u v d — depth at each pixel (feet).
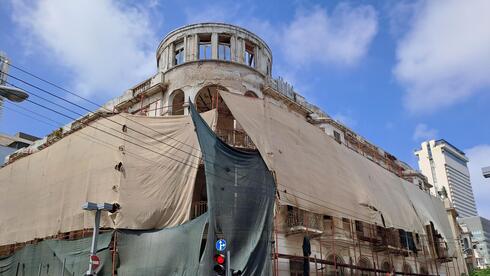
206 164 56.34
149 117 67.51
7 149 138.10
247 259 53.98
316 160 71.72
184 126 65.46
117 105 88.69
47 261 65.87
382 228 95.25
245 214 56.85
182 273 53.42
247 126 62.49
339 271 79.10
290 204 62.34
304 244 65.92
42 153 80.28
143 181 63.31
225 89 78.54
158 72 88.07
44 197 74.43
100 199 64.39
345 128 107.96
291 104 90.02
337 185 73.67
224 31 84.79
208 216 54.34
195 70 79.56
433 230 120.47
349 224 85.25
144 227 60.70
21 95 43.42
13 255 72.79
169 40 87.61
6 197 82.69
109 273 58.03
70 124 97.19
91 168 68.33
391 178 98.12
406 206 95.35
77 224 66.18
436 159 503.20
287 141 67.51
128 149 65.77
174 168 63.00
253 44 88.53
